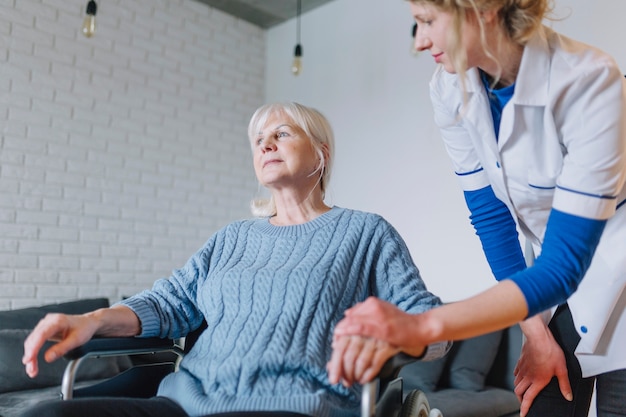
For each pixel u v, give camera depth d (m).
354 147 3.75
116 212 3.53
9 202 3.13
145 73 3.71
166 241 3.74
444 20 0.94
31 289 3.18
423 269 3.30
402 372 2.65
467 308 0.88
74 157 3.38
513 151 1.12
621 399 1.16
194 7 3.99
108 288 3.46
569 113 1.00
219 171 4.06
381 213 3.54
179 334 1.33
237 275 1.27
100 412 1.06
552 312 1.30
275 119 1.42
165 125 3.79
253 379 1.11
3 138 3.13
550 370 1.26
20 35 3.23
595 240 0.94
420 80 3.44
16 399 2.27
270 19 4.29
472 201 1.37
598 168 0.94
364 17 3.80
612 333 1.16
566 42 1.05
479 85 1.11
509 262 1.34
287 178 1.38
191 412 1.12
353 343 0.89
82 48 3.45
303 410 1.05
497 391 2.60
